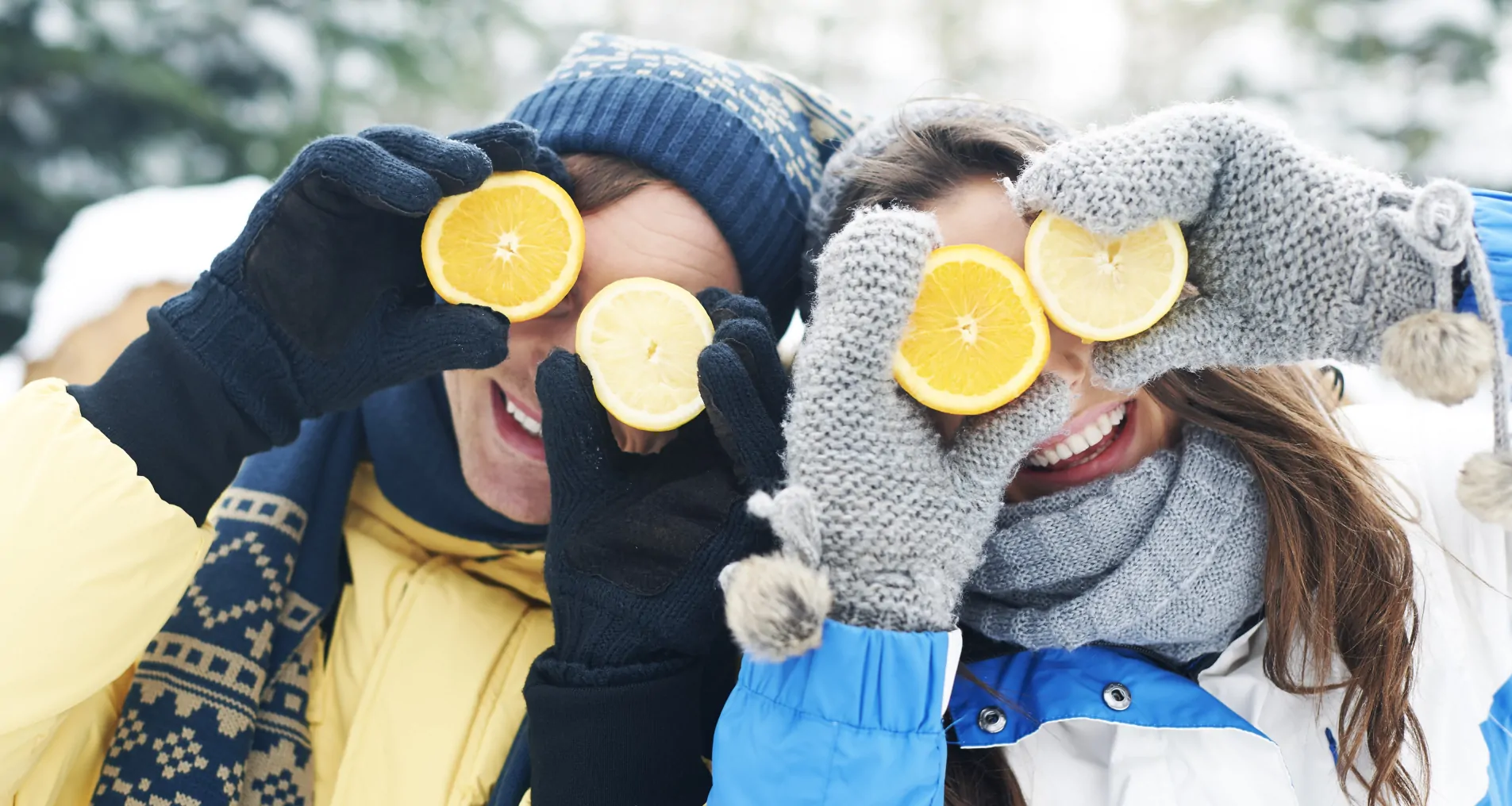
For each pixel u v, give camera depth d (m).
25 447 1.11
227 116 3.60
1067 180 1.04
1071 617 1.21
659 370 1.18
